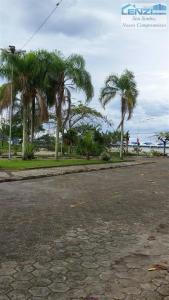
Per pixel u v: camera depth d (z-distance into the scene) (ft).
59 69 84.43
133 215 24.86
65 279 13.12
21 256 15.49
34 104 86.48
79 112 134.82
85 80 87.40
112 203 29.53
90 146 101.14
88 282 12.90
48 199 30.76
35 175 50.96
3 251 16.14
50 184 42.27
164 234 19.84
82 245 17.39
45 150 167.22
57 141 89.81
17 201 29.35
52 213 24.81
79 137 115.55
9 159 87.25
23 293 11.91
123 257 15.72
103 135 115.75
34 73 81.10
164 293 12.14
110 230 20.51
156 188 40.34
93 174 58.44
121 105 109.81
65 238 18.56
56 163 75.87
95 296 11.80
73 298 11.63
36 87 83.15
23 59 81.41
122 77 108.06
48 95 86.69
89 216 24.20
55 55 84.43
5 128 133.90
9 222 21.79
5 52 81.46
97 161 94.48
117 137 163.94
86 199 31.24
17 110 95.04
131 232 20.15
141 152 205.46
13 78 82.02
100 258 15.51
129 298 11.71
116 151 173.99
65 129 123.24
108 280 13.11
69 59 86.22
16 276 13.29
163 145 218.79
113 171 66.69
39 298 11.57
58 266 14.40
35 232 19.58
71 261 15.03
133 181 47.83
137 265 14.73
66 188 38.63
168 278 13.41
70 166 72.79
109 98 109.81
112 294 11.98
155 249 16.99
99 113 138.51
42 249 16.56
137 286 12.65
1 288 12.26
